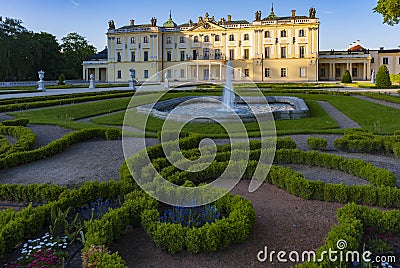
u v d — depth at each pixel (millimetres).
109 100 26641
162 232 5125
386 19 31516
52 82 62625
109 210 5676
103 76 77938
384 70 37812
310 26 62594
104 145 11867
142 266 4852
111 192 6793
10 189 6969
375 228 5500
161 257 5059
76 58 82812
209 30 66812
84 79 74688
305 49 63500
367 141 10672
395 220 5391
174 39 69188
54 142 10922
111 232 5160
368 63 63219
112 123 16516
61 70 74062
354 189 6828
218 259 5004
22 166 9586
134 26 72312
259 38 64750
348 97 27688
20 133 12648
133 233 5707
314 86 40562
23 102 24969
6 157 9430
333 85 42906
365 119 17391
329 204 6840
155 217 5555
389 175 7469
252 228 5730
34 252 4883
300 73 64125
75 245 5273
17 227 5133
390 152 10570
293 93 31812
